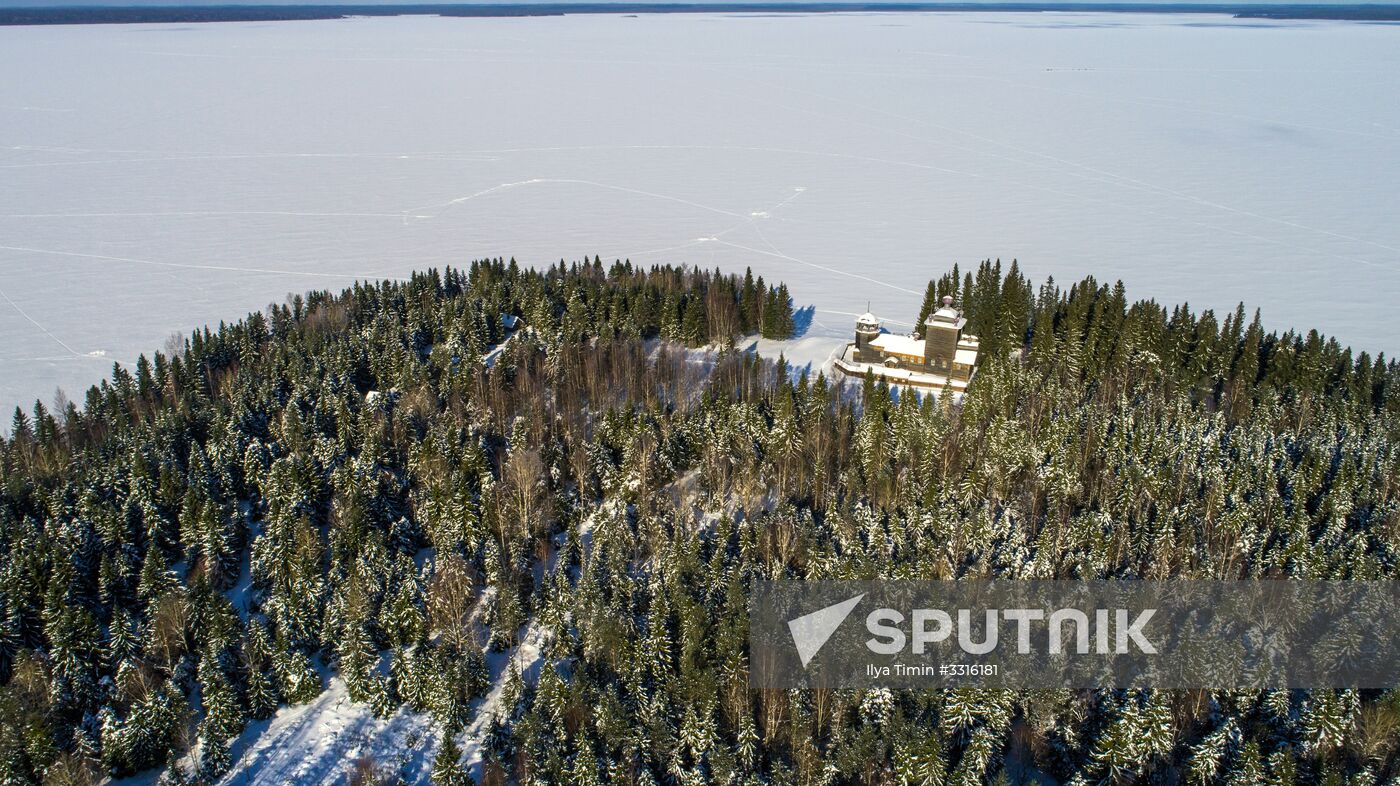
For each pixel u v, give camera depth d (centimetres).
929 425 9319
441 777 5866
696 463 9612
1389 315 17550
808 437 9394
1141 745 5700
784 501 8356
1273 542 7906
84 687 6525
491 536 8100
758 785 5759
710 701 6103
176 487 8562
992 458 8994
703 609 6719
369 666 6744
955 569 7494
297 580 7244
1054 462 8675
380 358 11450
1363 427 9831
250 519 8775
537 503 8662
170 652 6919
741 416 9706
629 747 5978
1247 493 8362
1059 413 9862
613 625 6712
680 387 11100
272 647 6825
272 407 10238
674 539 7775
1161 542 7500
